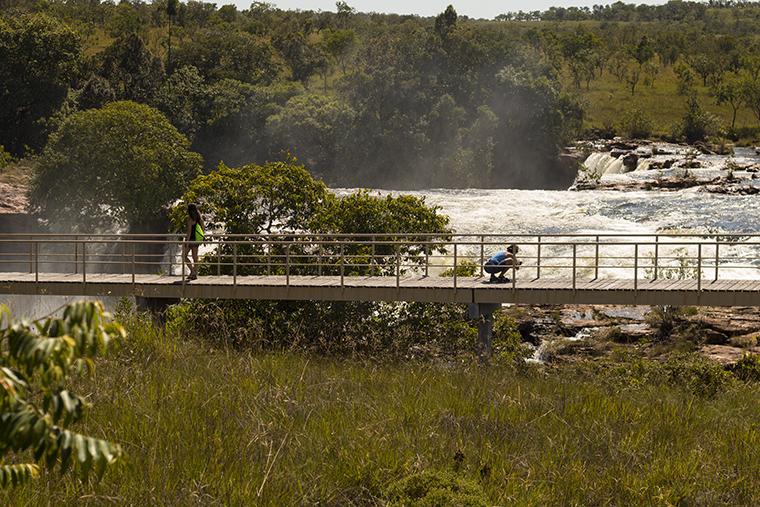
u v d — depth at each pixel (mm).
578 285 27297
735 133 145375
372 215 38688
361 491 12172
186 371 17094
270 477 12094
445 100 135250
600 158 124375
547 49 181250
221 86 144125
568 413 15992
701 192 87312
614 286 27141
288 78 174000
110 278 29953
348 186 134625
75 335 6023
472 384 17797
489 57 144750
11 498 10633
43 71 127938
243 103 141250
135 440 13164
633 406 16812
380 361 21062
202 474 11891
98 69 152000
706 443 14930
